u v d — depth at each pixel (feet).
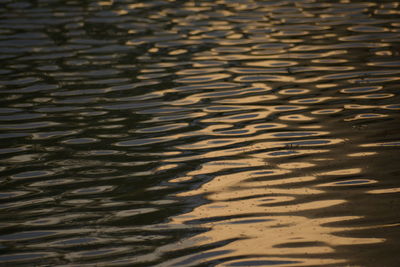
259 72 37.88
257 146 27.45
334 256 18.66
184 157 26.63
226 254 19.07
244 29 47.42
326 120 29.99
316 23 48.34
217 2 57.11
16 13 53.78
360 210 21.38
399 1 54.80
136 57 41.57
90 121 31.24
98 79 37.58
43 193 23.79
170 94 34.78
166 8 55.06
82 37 46.37
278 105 32.40
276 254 18.94
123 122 30.96
